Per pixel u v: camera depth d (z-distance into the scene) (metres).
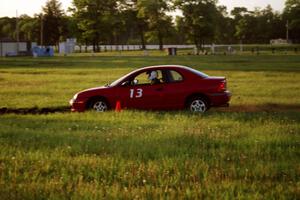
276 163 11.54
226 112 22.33
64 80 43.72
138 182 10.04
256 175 10.50
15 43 144.25
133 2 183.75
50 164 11.55
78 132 16.25
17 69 62.25
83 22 163.50
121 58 99.25
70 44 164.38
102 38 167.25
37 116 21.28
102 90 23.36
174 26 170.88
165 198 8.87
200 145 13.88
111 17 165.62
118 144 13.88
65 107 26.58
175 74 23.27
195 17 160.88
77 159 11.98
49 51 133.88
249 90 33.81
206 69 56.91
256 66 63.53
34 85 39.19
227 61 79.25
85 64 74.25
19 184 9.90
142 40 190.88
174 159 11.83
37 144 14.04
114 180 10.23
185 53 138.12
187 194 9.05
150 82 23.27
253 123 17.94
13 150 13.07
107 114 20.94
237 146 13.70
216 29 173.62
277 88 35.06
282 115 20.62
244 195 8.99
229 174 10.55
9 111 25.22
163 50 171.75
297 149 13.20
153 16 169.62
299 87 35.81
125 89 23.27
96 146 13.59
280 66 63.34
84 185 9.77
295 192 9.16
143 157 12.23
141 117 20.00
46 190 9.47
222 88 23.05
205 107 22.97
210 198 8.84
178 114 20.86
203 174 10.52
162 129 16.59
